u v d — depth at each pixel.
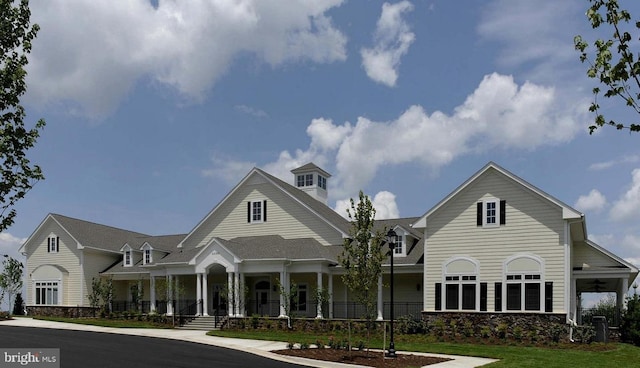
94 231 49.66
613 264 30.80
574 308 30.42
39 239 48.31
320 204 43.50
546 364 20.20
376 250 21.98
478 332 28.75
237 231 40.88
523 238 28.72
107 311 42.50
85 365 17.56
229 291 35.19
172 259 38.84
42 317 42.91
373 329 31.00
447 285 30.08
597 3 8.63
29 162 9.28
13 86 9.19
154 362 18.58
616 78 8.47
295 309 38.03
